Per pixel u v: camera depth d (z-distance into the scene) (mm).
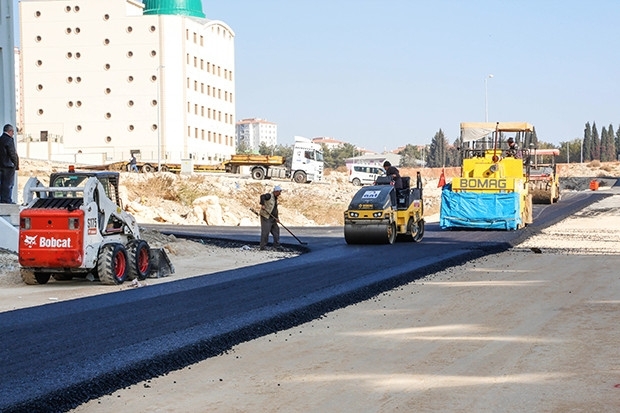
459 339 11344
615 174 118812
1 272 18734
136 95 89562
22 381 8797
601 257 21734
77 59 90375
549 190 48969
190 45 92812
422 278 17766
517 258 21625
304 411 8070
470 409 8031
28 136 82438
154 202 49500
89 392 8617
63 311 13156
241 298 14406
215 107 101688
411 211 26516
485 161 32594
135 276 17828
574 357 10156
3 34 25953
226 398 8562
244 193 59500
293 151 70438
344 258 21156
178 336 11062
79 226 16688
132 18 89375
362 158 178375
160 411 8125
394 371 9594
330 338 11531
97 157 86938
